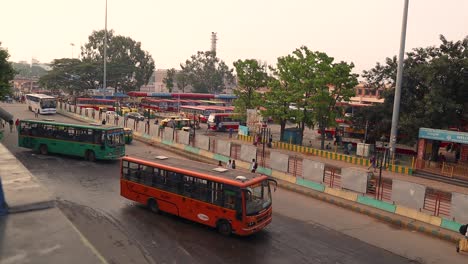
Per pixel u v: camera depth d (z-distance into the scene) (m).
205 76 125.19
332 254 14.64
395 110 32.50
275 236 16.09
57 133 28.92
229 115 57.09
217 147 33.38
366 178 22.22
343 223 18.69
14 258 5.66
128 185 18.69
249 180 15.60
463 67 30.88
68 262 5.68
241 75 49.00
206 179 15.98
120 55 105.44
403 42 31.44
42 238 6.37
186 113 68.50
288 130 45.41
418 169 31.06
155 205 17.81
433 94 31.50
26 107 70.75
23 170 9.44
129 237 14.73
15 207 7.44
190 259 13.22
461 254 15.63
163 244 14.34
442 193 25.22
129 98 93.12
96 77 97.31
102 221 16.30
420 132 31.22
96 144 27.61
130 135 40.00
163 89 157.88
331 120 40.66
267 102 44.03
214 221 15.80
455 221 18.42
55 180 22.48
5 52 39.03
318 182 24.67
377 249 15.55
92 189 21.11
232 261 13.33
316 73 40.50
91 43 103.81
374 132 39.78
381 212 20.36
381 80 39.38
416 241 16.92
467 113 32.22
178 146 37.56
